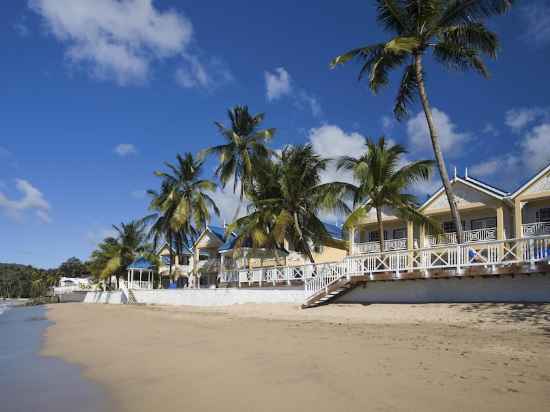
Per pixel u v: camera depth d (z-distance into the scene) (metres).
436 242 30.83
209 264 46.00
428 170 23.86
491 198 29.03
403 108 23.86
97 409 8.15
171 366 11.34
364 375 9.02
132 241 57.66
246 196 36.03
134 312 32.88
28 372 11.98
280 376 9.38
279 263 36.62
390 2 21.97
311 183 31.97
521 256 18.23
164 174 43.00
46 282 113.75
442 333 14.55
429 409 6.80
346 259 23.89
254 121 37.72
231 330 17.97
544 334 13.35
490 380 8.19
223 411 7.40
